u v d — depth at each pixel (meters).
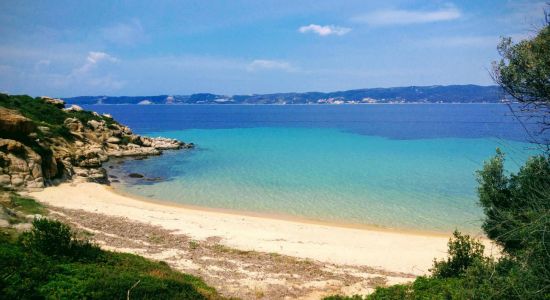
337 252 26.84
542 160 14.70
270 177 52.34
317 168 58.69
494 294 10.65
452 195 42.62
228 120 194.50
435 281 15.79
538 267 10.25
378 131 125.31
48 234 15.91
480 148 80.50
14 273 12.64
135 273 15.84
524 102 11.67
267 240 28.86
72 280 13.39
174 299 14.09
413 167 59.16
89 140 69.31
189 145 85.06
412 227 33.03
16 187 37.25
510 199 16.53
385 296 15.12
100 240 25.17
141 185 47.91
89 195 40.12
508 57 12.04
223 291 18.52
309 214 36.66
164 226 30.78
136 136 79.94
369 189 45.44
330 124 161.00
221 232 30.25
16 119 41.97
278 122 177.00
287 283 20.59
